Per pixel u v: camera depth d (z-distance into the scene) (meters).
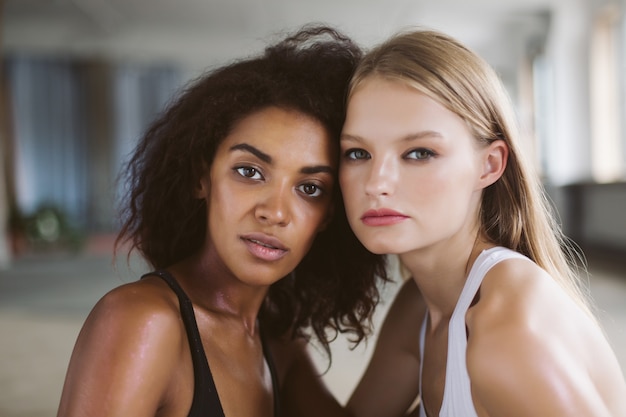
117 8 11.13
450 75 0.81
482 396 0.67
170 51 12.47
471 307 0.78
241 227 0.87
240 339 0.96
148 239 1.05
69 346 3.17
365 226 0.83
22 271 6.54
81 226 11.87
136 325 0.75
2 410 2.20
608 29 9.34
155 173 1.02
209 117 0.88
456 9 10.59
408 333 1.13
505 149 0.87
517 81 12.10
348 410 1.20
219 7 11.05
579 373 0.66
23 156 12.22
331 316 1.14
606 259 6.36
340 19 11.12
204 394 0.82
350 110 0.84
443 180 0.80
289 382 1.15
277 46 0.96
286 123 0.87
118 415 0.70
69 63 12.41
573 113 9.58
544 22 10.40
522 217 0.91
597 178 9.28
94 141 12.55
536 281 0.75
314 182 0.89
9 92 12.14
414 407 1.21
